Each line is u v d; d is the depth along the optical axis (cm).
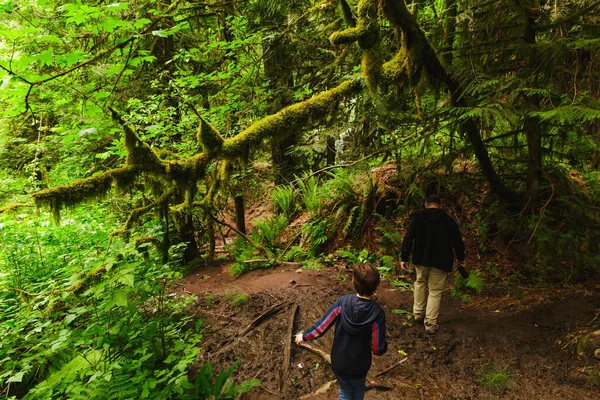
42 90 548
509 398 315
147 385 285
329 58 686
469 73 416
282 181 907
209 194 545
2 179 844
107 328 315
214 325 462
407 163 691
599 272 482
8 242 493
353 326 260
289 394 341
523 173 594
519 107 435
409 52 370
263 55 663
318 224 723
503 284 509
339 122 602
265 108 705
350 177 724
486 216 601
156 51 694
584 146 589
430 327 414
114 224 652
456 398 321
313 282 562
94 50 584
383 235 646
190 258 720
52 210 323
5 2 326
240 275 641
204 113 617
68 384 307
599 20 448
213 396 325
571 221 536
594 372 319
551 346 368
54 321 366
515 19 453
